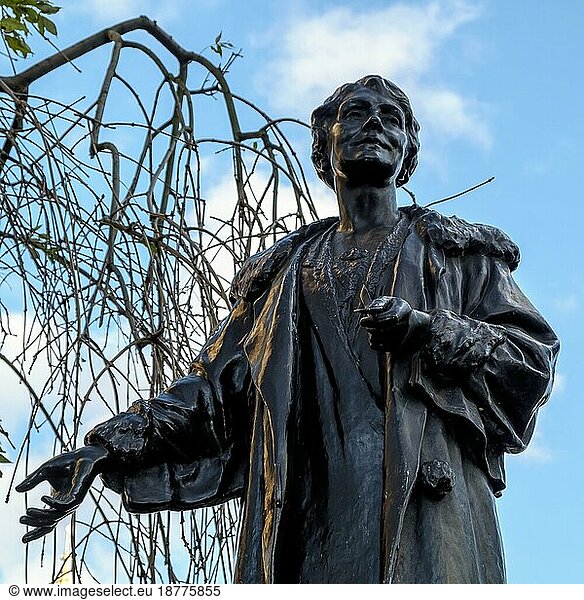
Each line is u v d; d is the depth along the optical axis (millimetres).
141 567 5820
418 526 4711
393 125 5395
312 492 4957
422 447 4801
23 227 6227
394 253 5211
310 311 5191
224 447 5285
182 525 5910
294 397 5031
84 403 5902
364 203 5344
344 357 5074
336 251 5316
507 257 5301
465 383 4863
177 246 6453
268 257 5379
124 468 5207
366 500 4855
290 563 4895
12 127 6660
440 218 5254
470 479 4895
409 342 4855
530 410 4938
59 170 6207
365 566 4777
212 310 6270
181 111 7062
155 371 6098
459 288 5145
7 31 6656
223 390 5305
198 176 6746
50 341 6117
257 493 5027
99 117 6789
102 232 6340
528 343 4965
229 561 5891
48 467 5090
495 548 4844
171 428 5227
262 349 5145
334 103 5504
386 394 4922
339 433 4984
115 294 6254
